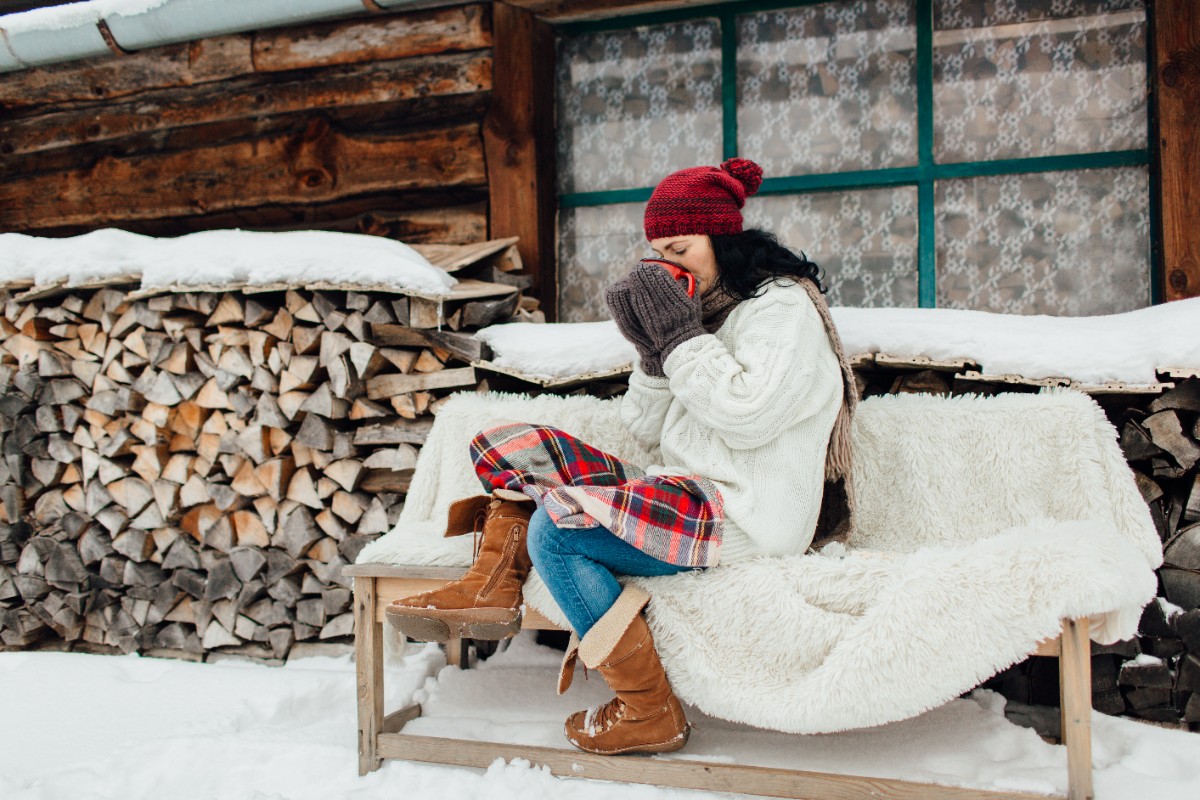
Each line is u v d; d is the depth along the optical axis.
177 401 3.11
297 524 3.00
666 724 1.95
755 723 1.82
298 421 3.03
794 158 3.43
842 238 3.37
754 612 1.85
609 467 2.20
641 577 1.95
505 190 3.46
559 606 1.92
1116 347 2.33
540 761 2.01
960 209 3.26
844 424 2.05
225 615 3.10
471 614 1.88
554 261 3.62
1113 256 3.12
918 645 1.73
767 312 1.96
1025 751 2.03
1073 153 3.15
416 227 3.60
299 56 3.63
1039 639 1.70
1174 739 2.04
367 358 2.87
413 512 2.57
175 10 3.51
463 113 3.54
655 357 2.04
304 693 2.60
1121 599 1.66
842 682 1.75
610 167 3.62
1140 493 2.26
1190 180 2.88
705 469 1.98
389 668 2.66
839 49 3.38
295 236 3.15
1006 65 3.23
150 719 2.47
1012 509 2.20
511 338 2.83
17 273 3.25
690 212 2.03
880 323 2.52
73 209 3.97
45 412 3.29
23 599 3.39
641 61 3.59
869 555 1.92
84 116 3.96
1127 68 3.12
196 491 3.10
